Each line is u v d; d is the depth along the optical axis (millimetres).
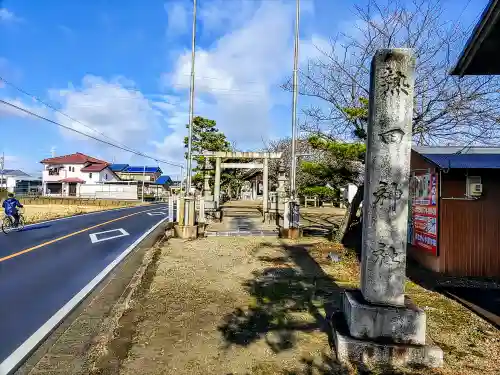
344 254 9531
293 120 13195
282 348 4102
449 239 7633
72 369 3701
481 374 3545
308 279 7129
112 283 7234
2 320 5062
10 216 14203
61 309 5566
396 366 3695
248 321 4906
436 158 7586
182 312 5215
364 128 10547
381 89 4078
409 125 4051
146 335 4414
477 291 6375
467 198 7578
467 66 5488
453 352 4023
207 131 33188
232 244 11117
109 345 4133
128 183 58656
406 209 4027
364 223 4203
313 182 22266
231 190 51844
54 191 57219
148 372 3564
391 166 4031
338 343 3854
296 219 12695
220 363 3752
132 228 16219
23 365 3814
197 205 15516
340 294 6172
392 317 3857
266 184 19062
